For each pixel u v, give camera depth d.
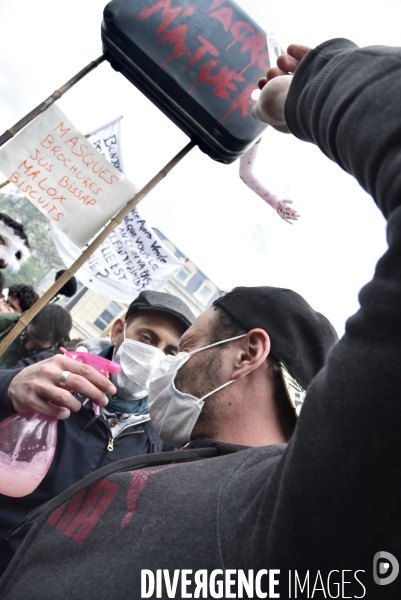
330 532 0.52
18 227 2.89
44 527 0.82
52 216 2.25
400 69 0.60
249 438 0.93
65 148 2.27
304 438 0.56
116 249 2.97
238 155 2.49
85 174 2.28
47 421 1.07
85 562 0.71
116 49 2.33
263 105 0.85
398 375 0.50
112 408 1.87
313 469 0.54
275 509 0.58
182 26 2.30
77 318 14.90
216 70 2.33
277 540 0.56
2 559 1.57
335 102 0.66
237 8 2.38
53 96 2.30
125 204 2.36
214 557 0.63
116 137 2.71
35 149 2.24
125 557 0.68
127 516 0.74
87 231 2.27
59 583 0.69
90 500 0.81
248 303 1.02
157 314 2.03
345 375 0.53
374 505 0.50
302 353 0.98
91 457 1.76
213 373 0.99
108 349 2.14
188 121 2.41
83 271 3.02
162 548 0.66
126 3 2.26
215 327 1.04
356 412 0.51
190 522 0.68
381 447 0.50
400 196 0.54
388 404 0.50
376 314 0.53
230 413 0.96
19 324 2.16
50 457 1.08
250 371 0.95
